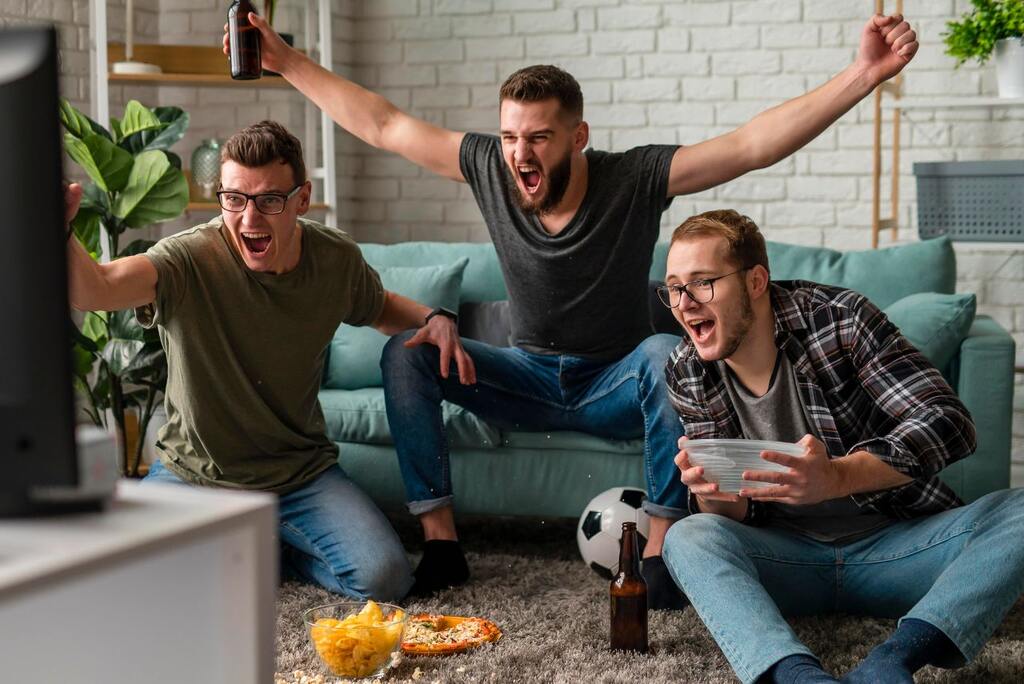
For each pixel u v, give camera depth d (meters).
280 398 2.60
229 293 2.48
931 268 3.32
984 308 4.01
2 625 1.18
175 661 1.14
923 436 2.07
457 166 2.90
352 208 4.73
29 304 0.96
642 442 2.94
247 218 2.41
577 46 4.36
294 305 2.55
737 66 4.18
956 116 3.99
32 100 0.94
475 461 3.04
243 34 2.84
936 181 3.64
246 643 1.10
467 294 3.57
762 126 2.68
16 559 0.91
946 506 2.24
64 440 0.98
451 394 2.87
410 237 4.67
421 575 2.69
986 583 1.93
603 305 2.83
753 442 2.05
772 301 2.25
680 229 2.21
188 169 4.58
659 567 2.57
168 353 2.54
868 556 2.23
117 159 3.32
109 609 1.16
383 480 3.09
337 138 4.65
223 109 4.55
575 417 2.91
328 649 2.08
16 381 0.97
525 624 2.46
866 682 1.83
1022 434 3.97
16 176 0.95
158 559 1.13
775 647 1.87
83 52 4.15
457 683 2.10
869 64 2.59
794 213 4.18
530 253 2.80
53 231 0.95
